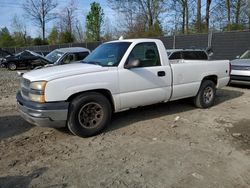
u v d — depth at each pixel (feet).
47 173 12.95
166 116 21.79
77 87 16.37
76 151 15.31
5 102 27.91
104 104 17.58
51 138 17.33
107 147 15.79
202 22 99.91
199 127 19.11
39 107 15.70
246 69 33.40
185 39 63.36
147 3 115.96
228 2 94.27
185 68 21.58
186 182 12.00
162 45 20.40
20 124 20.24
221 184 11.84
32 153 15.16
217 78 24.66
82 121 17.06
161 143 16.26
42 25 192.65
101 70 17.34
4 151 15.48
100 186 11.81
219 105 25.62
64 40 165.78
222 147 15.61
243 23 92.48
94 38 172.55
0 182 12.21
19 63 75.41
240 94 31.22
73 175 12.74
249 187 11.62
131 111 23.04
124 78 18.12
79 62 20.21
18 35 220.64
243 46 52.65
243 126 19.20
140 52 19.20
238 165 13.50
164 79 20.15
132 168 13.29
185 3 103.60
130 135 17.67
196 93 23.17
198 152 14.98
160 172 12.88
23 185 11.96
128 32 113.19
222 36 56.08
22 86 17.71
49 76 16.05
